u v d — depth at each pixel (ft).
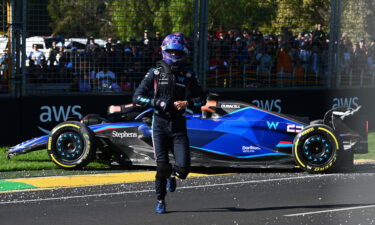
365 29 61.21
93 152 38.52
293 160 38.86
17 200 29.99
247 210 27.73
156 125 26.32
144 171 39.06
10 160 41.47
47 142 38.52
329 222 25.50
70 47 48.65
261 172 38.96
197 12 52.54
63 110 48.70
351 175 37.45
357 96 61.41
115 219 26.12
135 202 29.50
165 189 27.04
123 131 39.47
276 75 56.24
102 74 49.73
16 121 47.03
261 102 55.67
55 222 25.63
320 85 59.00
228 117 39.63
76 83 49.03
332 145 37.73
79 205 28.84
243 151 38.99
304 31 57.31
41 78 47.91
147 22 51.16
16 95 47.06
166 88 26.02
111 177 36.60
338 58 59.47
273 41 55.72
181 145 26.22
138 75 51.01
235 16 54.08
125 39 50.52
